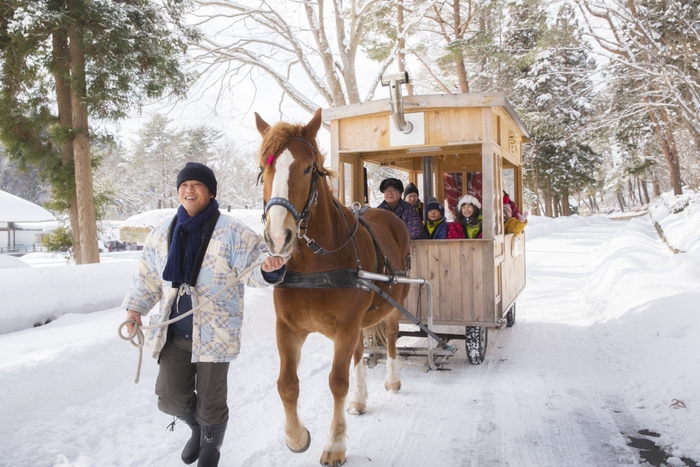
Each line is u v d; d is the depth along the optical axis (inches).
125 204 1732.3
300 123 126.4
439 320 216.8
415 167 327.3
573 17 565.0
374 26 615.2
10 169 1723.7
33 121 404.8
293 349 131.6
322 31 566.3
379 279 144.8
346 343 130.9
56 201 424.2
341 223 138.4
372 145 226.2
